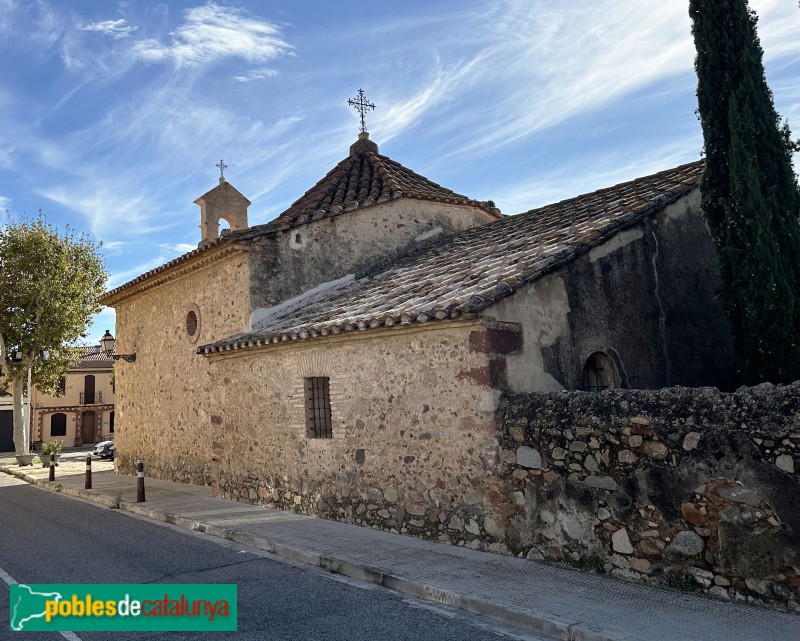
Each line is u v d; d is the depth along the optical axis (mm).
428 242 15055
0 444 39688
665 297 9742
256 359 11398
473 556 7176
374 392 8969
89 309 28266
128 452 18547
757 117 7828
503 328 7637
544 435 6898
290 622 5570
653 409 6086
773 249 7562
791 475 5113
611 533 6277
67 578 7207
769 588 5188
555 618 5172
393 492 8625
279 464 10750
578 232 9445
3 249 26125
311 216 13422
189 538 9289
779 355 7488
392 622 5504
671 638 4668
